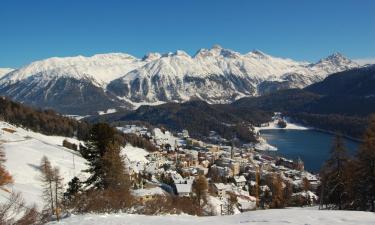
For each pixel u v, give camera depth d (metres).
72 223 20.41
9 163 75.38
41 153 92.62
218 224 19.08
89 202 25.44
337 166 41.91
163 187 100.06
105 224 19.80
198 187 76.75
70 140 168.12
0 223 18.25
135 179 95.62
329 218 18.03
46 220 22.38
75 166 88.19
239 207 87.31
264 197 94.56
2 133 115.81
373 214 18.97
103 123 38.53
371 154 36.62
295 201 78.69
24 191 49.00
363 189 37.31
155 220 20.80
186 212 28.72
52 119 183.25
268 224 17.66
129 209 25.52
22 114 170.50
